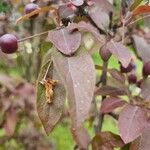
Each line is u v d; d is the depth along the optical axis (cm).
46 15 83
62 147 140
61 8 56
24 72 118
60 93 47
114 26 65
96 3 63
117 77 64
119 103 64
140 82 70
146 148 54
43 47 61
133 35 73
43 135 115
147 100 62
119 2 70
